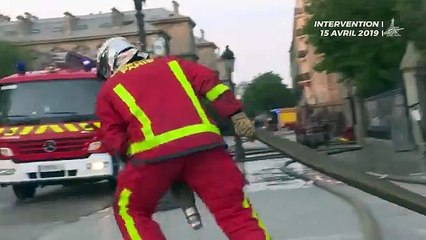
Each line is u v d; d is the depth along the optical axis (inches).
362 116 1110.4
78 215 404.5
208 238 264.2
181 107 150.3
